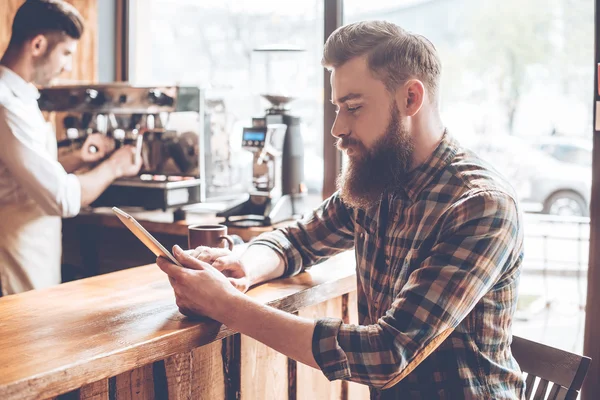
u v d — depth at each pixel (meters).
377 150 1.40
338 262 2.00
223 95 3.24
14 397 1.03
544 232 4.75
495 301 1.36
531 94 4.83
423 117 1.42
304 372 1.84
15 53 2.64
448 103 4.98
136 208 3.31
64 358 1.15
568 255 4.75
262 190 2.91
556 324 4.12
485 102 4.94
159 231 2.99
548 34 4.68
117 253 3.26
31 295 1.62
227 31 4.39
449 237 1.30
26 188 2.67
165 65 4.27
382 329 1.27
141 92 2.99
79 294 1.63
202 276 1.39
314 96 3.50
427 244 1.38
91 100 3.14
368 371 1.25
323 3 2.95
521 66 4.80
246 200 2.99
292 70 3.52
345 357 1.26
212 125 3.18
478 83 4.92
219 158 3.26
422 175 1.43
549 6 4.64
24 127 2.62
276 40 4.21
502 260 1.29
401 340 1.24
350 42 1.38
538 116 4.86
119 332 1.31
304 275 1.82
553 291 4.51
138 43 3.93
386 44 1.37
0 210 2.71
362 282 1.58
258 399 1.70
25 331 1.31
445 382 1.37
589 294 2.30
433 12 4.77
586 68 4.60
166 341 1.29
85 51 3.65
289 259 1.76
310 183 4.01
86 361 1.14
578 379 1.50
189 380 1.49
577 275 4.63
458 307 1.25
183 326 1.35
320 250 1.79
